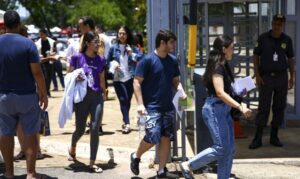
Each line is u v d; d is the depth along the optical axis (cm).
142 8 4062
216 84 987
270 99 1385
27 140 1095
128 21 6081
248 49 1750
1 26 1190
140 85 1088
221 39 999
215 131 1008
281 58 1376
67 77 1213
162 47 1080
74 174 1190
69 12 6612
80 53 1218
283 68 1379
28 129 1091
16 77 1067
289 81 1481
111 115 2009
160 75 1083
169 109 1105
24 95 1073
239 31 1752
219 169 1035
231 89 1009
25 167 1245
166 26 1229
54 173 1197
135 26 6031
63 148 1394
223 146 1009
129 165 1263
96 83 1208
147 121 1086
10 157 1137
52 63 2709
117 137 1548
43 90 1103
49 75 2662
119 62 1577
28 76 1080
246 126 1684
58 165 1260
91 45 1204
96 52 1219
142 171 1212
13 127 1106
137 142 1470
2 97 1073
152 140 1084
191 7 1120
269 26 1727
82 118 1223
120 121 1855
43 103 1120
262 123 1387
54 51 2802
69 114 1217
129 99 1609
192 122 1570
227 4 1739
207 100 1021
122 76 1578
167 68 1089
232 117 1033
